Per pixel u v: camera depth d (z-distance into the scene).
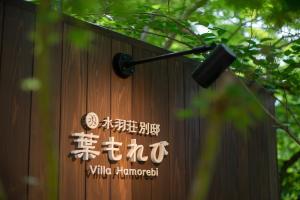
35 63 2.14
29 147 2.08
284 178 5.20
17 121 2.04
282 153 6.41
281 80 3.57
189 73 3.13
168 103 2.92
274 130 3.96
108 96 2.50
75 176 2.27
